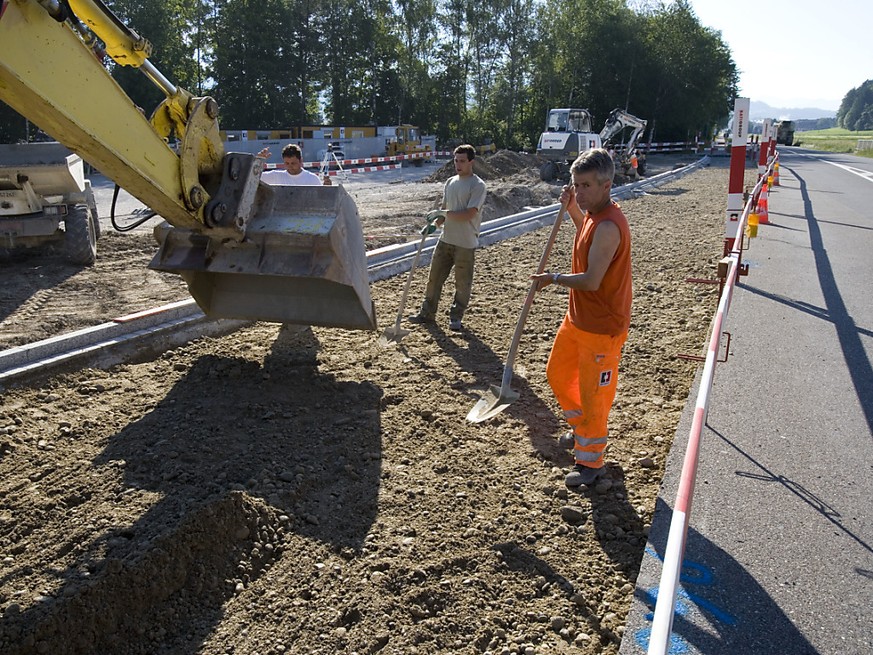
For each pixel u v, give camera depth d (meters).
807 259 10.01
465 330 6.87
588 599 3.09
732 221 8.09
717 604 2.92
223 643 2.81
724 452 4.23
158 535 3.22
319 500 3.80
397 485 3.97
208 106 4.11
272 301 5.64
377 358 6.02
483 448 4.45
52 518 3.55
